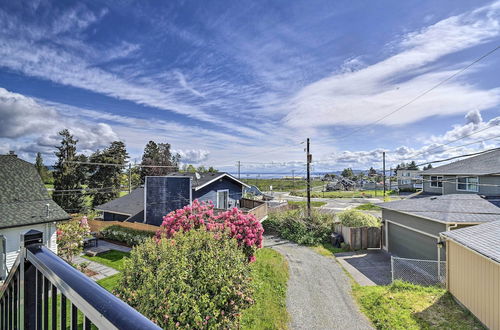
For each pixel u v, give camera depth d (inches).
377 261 450.3
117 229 553.9
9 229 331.0
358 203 1164.5
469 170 625.9
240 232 338.6
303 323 253.3
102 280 345.1
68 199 967.6
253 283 236.4
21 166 450.6
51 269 43.6
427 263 411.8
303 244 565.0
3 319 60.5
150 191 565.6
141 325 26.2
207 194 585.0
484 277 241.6
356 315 268.8
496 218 372.5
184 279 181.5
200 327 166.7
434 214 404.2
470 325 242.4
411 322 247.8
